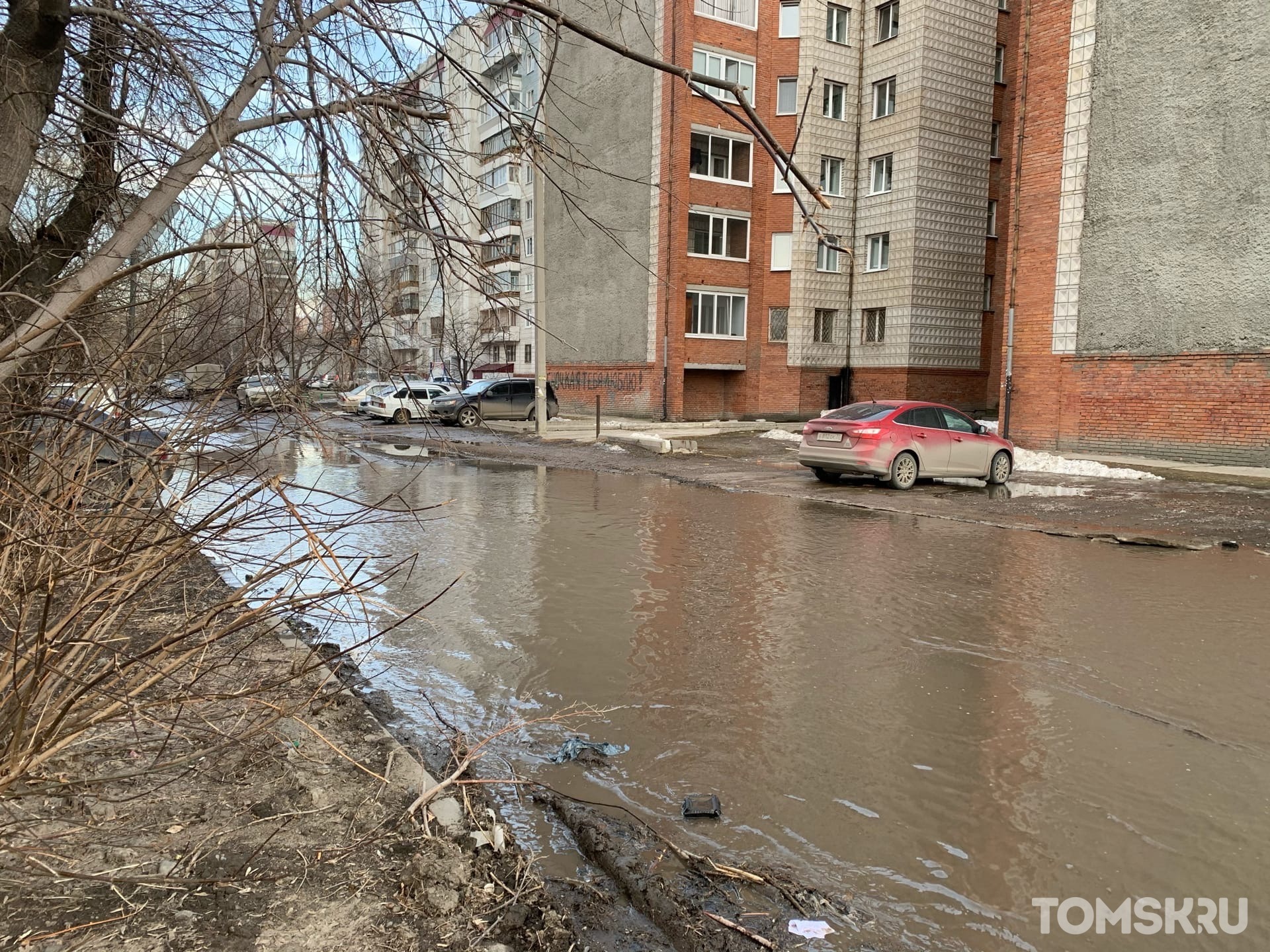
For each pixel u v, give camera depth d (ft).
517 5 10.52
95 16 10.89
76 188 13.55
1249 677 16.97
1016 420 63.31
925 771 13.04
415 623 20.83
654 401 102.58
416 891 9.30
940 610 22.00
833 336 105.91
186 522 10.71
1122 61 55.72
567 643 19.36
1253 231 50.39
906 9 97.40
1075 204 58.80
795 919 9.45
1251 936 9.17
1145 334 55.57
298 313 10.25
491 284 11.76
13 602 9.30
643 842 11.01
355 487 45.47
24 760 8.64
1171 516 36.88
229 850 9.88
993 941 9.10
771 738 14.24
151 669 9.72
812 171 102.22
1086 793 12.34
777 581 25.14
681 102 97.76
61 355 10.39
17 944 7.89
